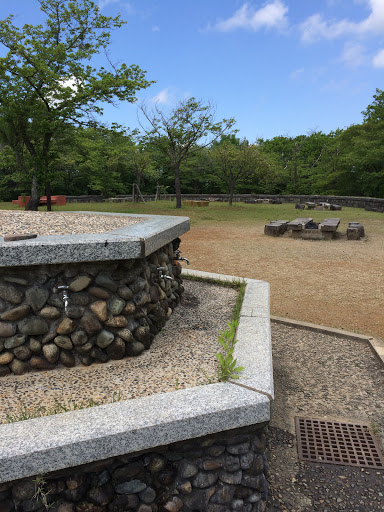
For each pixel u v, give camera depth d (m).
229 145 20.70
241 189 35.62
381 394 3.32
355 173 27.81
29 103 13.49
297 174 32.81
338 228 12.79
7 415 2.07
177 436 1.88
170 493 2.01
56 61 13.47
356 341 4.38
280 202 25.28
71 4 13.18
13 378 2.52
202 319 3.64
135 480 1.94
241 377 2.26
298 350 4.17
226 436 2.03
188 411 1.91
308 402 3.22
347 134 26.39
